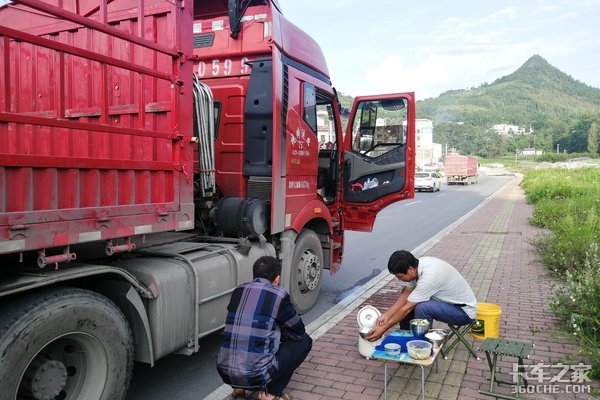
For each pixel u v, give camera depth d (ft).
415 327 13.65
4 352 8.48
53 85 11.33
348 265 32.40
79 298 9.78
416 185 119.96
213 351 16.84
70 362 10.33
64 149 9.86
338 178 24.02
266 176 17.84
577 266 26.27
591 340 15.89
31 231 9.05
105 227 10.57
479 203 84.84
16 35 8.83
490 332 15.23
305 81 19.60
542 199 69.56
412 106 22.52
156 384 14.32
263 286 11.98
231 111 18.54
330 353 15.93
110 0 13.98
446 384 13.56
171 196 12.58
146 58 12.19
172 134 12.50
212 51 19.22
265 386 11.44
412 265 13.94
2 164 8.56
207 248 15.08
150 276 11.90
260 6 18.37
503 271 28.19
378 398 12.81
